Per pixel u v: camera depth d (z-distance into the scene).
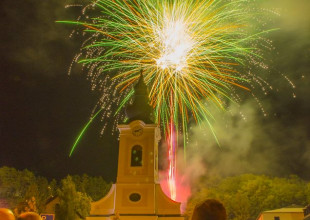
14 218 5.42
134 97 37.03
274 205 77.38
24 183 78.94
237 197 78.06
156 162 35.09
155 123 34.28
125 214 31.45
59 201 56.84
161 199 32.41
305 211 48.34
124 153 33.72
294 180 83.94
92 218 32.28
